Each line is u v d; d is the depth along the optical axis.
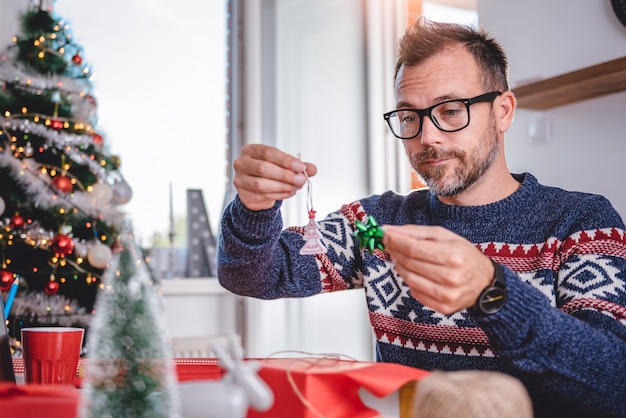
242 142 3.46
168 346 0.51
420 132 1.16
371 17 3.54
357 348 3.45
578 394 0.84
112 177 2.77
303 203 3.39
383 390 0.58
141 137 3.36
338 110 3.54
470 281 0.77
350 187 3.50
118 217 2.67
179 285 3.23
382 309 1.23
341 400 0.64
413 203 1.33
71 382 0.84
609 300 1.00
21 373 1.00
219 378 0.78
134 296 0.49
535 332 0.80
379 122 3.50
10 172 2.51
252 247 1.08
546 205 1.18
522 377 0.98
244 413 0.49
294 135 3.45
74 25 3.24
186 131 3.44
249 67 3.41
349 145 3.53
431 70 1.14
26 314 2.48
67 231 2.60
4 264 2.50
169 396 0.47
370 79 3.52
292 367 0.67
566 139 2.23
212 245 3.42
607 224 1.10
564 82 1.96
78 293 2.57
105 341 0.47
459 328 1.13
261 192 1.00
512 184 1.23
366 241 0.84
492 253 1.16
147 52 3.38
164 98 3.40
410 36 1.20
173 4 3.43
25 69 2.61
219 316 3.35
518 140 2.40
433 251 0.76
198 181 3.46
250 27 3.43
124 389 0.46
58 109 2.63
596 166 2.14
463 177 1.14
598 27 2.15
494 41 1.23
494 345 0.83
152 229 3.34
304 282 1.27
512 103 1.22
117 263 0.50
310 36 3.55
